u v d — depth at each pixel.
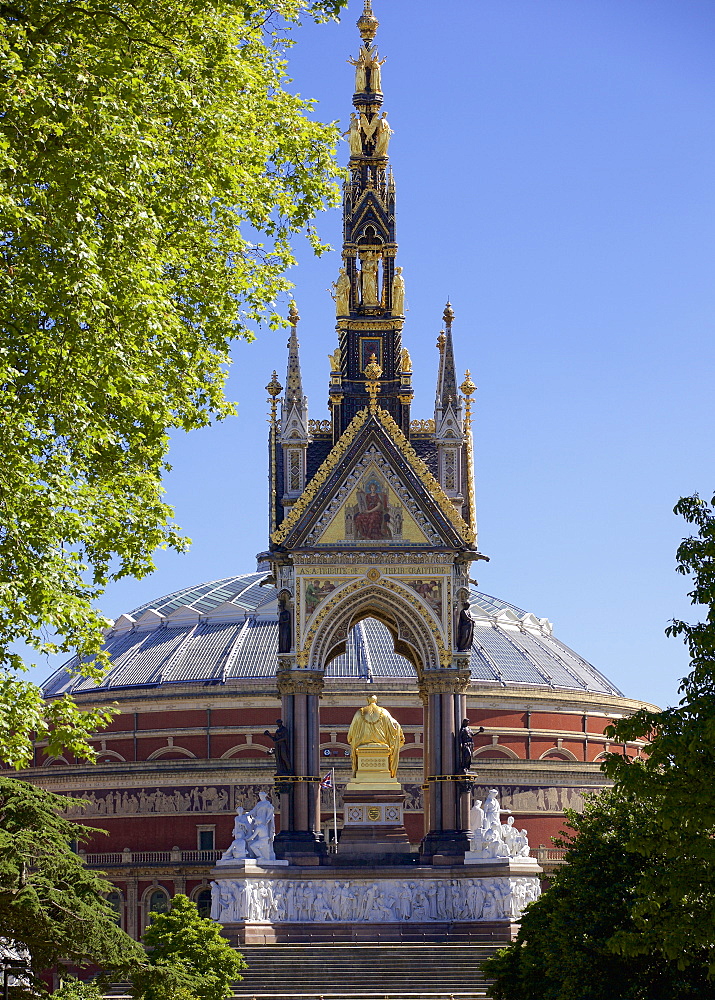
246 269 56.34
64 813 142.62
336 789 136.88
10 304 41.66
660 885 49.19
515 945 64.12
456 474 88.69
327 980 75.62
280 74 57.44
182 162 50.34
